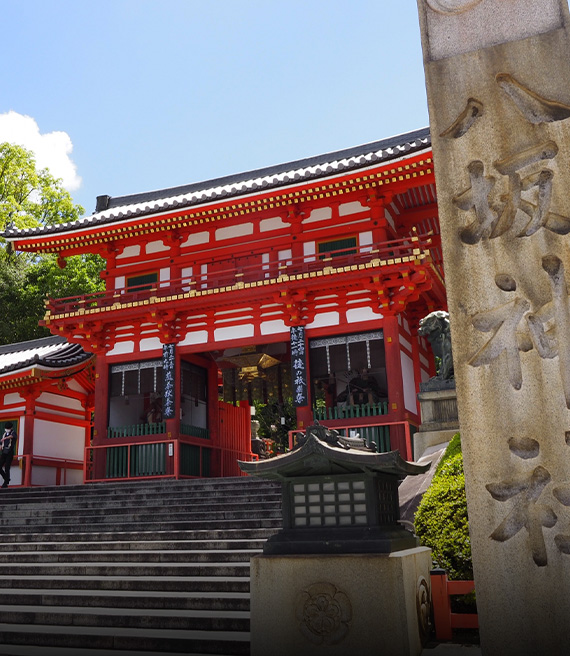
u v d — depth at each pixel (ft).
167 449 71.10
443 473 33.01
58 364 79.00
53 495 56.95
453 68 19.15
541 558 16.12
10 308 126.11
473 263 17.97
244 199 69.51
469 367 17.54
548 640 15.72
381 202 69.72
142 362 76.28
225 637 24.04
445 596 22.40
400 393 65.10
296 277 67.21
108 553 36.94
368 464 20.48
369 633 19.36
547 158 17.74
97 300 76.13
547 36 18.40
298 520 21.70
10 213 131.03
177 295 71.87
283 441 124.06
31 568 36.09
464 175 18.48
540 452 16.56
